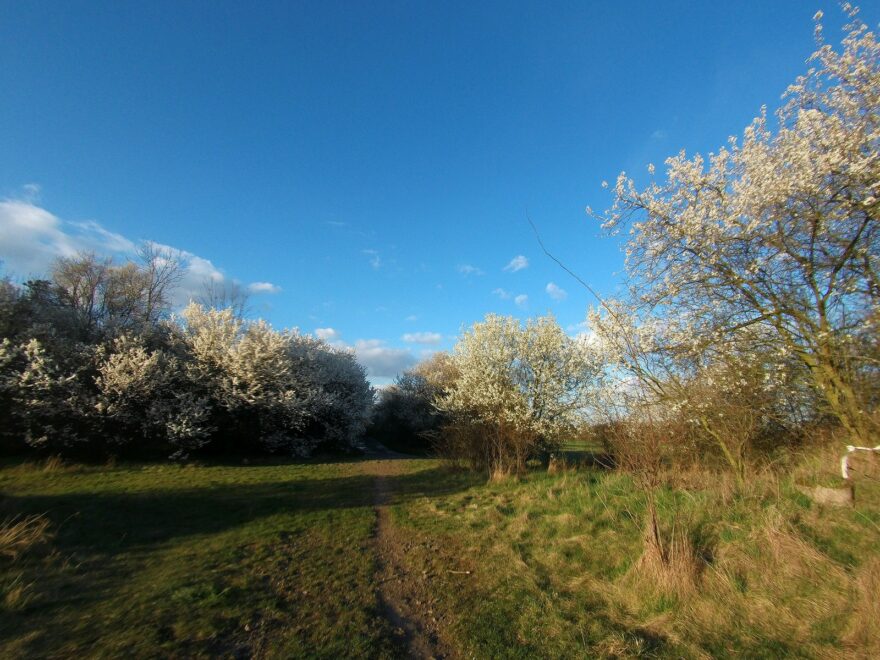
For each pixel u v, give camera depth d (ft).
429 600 16.80
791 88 24.72
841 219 23.34
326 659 12.48
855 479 19.62
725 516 18.97
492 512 28.81
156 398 54.75
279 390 67.10
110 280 81.71
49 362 46.57
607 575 17.84
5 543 18.61
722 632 12.92
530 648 13.28
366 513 30.94
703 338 28.43
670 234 27.76
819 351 25.22
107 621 14.07
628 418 20.57
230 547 22.36
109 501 29.58
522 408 51.49
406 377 134.41
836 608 12.38
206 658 12.31
